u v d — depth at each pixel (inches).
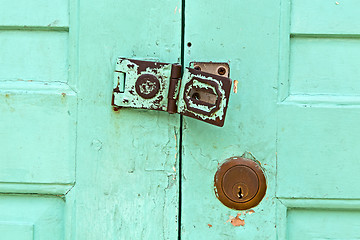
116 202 44.3
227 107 42.4
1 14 45.1
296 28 44.1
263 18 43.8
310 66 44.2
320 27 44.1
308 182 43.8
